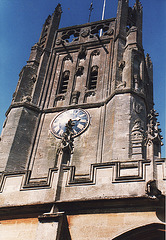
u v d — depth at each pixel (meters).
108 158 30.05
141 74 36.81
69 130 27.45
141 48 39.78
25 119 35.28
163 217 21.64
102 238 21.84
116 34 41.97
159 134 25.02
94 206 23.08
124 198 22.36
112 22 44.69
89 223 22.61
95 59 41.31
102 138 32.31
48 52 43.19
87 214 22.98
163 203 21.94
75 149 32.16
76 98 37.34
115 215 22.45
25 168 32.00
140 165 23.73
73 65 41.28
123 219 22.16
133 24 46.75
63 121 35.00
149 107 42.69
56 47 43.78
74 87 38.91
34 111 36.53
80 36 44.09
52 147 33.09
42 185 24.97
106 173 24.39
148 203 22.17
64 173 25.17
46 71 41.03
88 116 34.69
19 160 32.16
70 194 23.97
